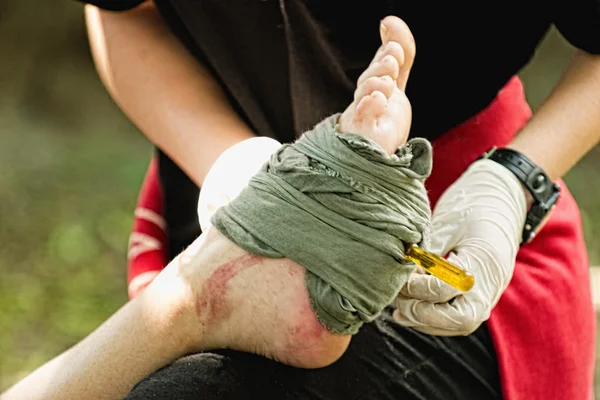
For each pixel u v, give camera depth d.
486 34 3.14
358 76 3.25
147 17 3.83
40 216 9.80
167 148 3.51
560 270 3.25
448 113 3.32
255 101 3.48
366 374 2.85
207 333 2.73
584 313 3.29
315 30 3.12
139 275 3.88
